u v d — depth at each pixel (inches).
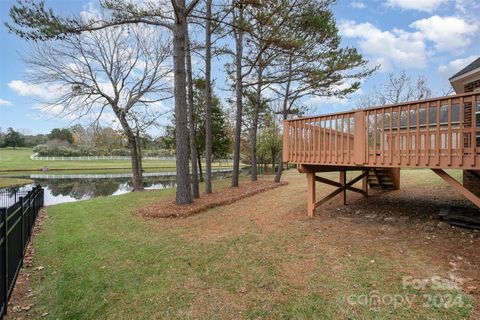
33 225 270.2
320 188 371.6
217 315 118.2
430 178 375.6
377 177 321.4
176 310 122.9
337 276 140.1
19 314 124.6
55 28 295.7
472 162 148.7
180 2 306.2
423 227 191.8
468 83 308.2
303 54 444.8
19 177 1032.2
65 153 2001.7
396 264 144.6
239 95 489.1
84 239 223.1
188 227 246.7
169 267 165.5
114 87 592.4
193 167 378.9
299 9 403.2
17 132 2637.8
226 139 740.0
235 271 155.8
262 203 328.8
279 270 152.5
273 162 1003.3
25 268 174.4
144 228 248.4
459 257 144.2
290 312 116.6
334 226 213.0
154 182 946.7
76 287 146.3
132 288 142.9
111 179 1037.8
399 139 177.5
